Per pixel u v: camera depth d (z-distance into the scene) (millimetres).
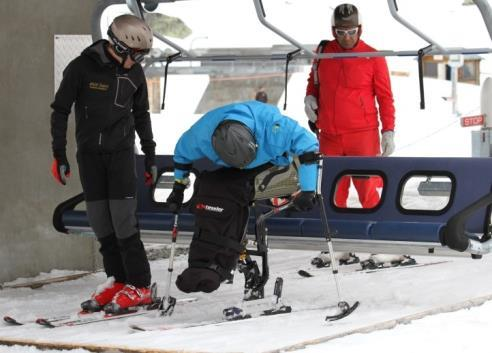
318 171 5914
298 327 5551
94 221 6531
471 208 6066
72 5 8242
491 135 9578
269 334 5336
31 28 7996
